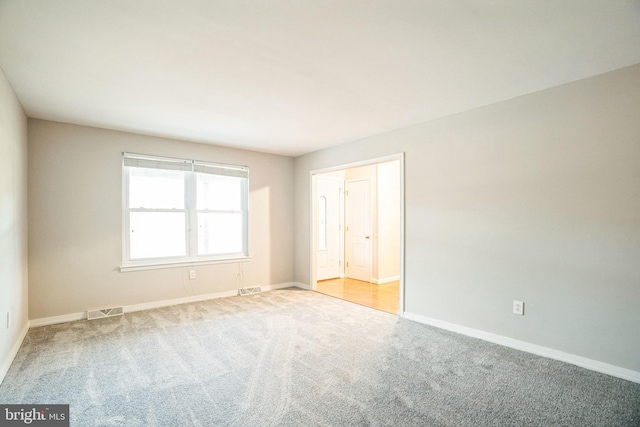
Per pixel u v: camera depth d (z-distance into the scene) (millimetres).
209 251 4867
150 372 2508
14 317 2814
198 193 4766
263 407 2051
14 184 2818
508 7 1694
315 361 2705
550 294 2779
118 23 1820
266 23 1833
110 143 4020
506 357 2785
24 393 2203
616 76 2447
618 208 2445
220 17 1771
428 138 3691
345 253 6773
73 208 3773
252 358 2762
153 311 4141
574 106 2646
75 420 1912
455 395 2188
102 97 2947
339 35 1962
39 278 3564
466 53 2189
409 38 1998
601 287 2518
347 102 3096
